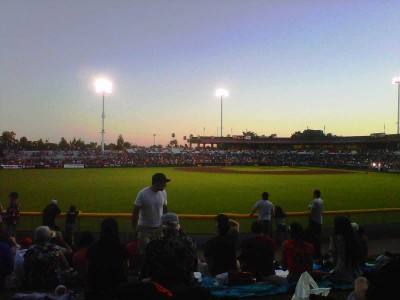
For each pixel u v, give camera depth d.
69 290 6.59
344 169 71.31
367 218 16.95
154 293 2.83
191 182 41.22
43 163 74.62
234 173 57.31
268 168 73.81
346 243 7.26
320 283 7.16
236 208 23.02
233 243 7.29
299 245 7.30
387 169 61.62
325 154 94.44
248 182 41.53
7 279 7.16
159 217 7.57
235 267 7.30
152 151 103.25
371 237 15.32
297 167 78.94
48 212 13.80
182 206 23.75
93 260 5.37
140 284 2.89
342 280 7.15
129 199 27.02
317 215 13.74
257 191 32.50
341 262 7.29
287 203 25.52
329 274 7.40
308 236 10.16
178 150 108.50
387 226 15.56
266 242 7.62
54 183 39.28
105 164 76.75
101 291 5.30
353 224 9.47
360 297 3.15
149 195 7.46
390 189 34.69
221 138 119.44
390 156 82.44
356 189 34.81
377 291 2.88
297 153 99.56
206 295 2.61
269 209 13.80
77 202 25.55
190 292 2.59
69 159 79.88
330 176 51.81
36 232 7.04
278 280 7.18
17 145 147.62
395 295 2.81
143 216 7.52
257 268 7.52
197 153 98.69
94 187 35.34
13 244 8.78
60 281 6.90
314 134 162.50
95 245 5.48
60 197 28.12
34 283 6.85
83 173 55.72
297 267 7.15
